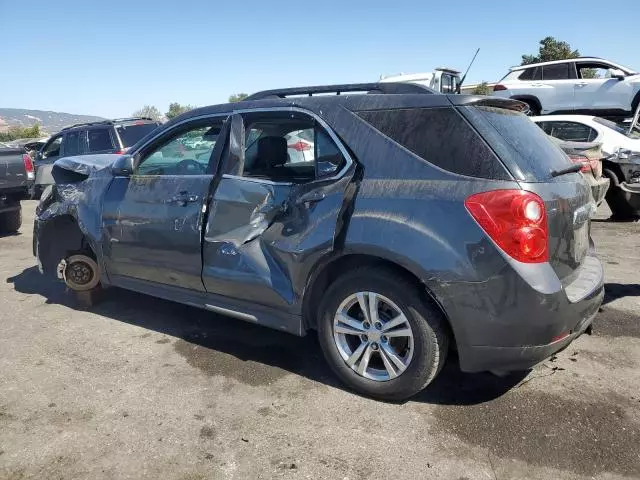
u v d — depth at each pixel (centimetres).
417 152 309
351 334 336
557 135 993
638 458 272
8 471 271
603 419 306
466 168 294
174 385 354
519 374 359
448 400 330
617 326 439
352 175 325
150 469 271
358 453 281
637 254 675
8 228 900
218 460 278
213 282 383
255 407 326
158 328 452
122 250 441
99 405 331
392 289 310
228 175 384
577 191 328
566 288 308
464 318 289
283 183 359
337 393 341
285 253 344
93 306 508
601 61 1350
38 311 500
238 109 390
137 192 430
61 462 278
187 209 394
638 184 873
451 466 270
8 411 325
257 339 427
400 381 316
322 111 348
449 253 287
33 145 1723
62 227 514
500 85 1441
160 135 430
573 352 392
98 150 1132
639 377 354
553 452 279
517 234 278
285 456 280
